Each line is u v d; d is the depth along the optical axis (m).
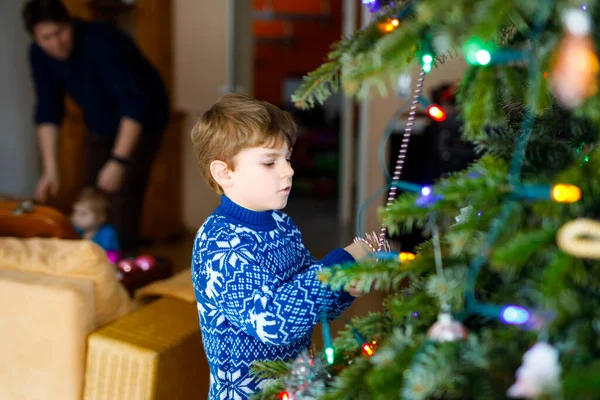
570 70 0.46
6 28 3.31
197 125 0.95
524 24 0.52
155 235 3.71
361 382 0.58
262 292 0.82
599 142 0.57
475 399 0.52
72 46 2.44
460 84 0.66
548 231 0.50
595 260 0.52
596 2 0.48
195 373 1.26
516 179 0.55
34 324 1.20
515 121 0.73
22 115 3.43
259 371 0.80
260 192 0.90
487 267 0.60
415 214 0.58
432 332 0.54
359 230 0.75
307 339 0.99
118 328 1.23
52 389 1.22
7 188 3.47
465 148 2.71
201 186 3.96
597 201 0.52
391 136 3.30
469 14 0.49
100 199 2.38
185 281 1.50
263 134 0.88
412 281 0.66
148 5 3.48
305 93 0.67
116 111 2.64
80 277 1.24
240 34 3.88
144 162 2.86
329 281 0.65
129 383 1.16
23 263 1.28
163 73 3.64
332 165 6.08
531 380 0.45
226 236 0.89
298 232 1.05
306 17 8.12
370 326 0.71
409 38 0.54
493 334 0.55
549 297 0.47
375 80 0.55
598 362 0.46
